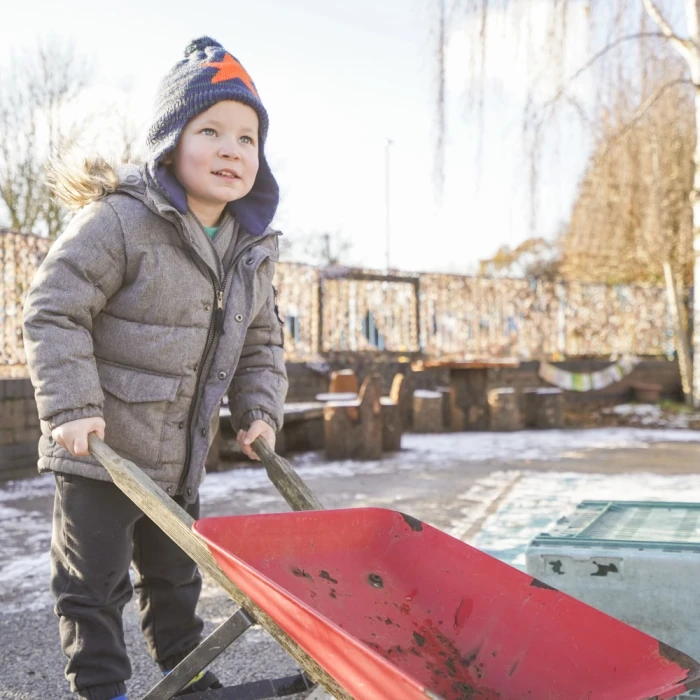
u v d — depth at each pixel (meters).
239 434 2.09
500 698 1.46
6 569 3.65
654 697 1.29
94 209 1.91
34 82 14.88
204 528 1.46
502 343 13.40
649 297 15.63
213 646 1.47
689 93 13.13
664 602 1.92
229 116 1.94
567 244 15.73
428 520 4.61
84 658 1.86
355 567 1.65
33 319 1.81
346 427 7.60
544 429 10.92
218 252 2.03
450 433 10.33
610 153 13.09
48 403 1.75
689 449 8.47
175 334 1.94
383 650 1.47
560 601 1.51
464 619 1.58
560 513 4.72
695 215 12.32
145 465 1.94
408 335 12.10
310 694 1.78
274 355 2.23
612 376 13.84
